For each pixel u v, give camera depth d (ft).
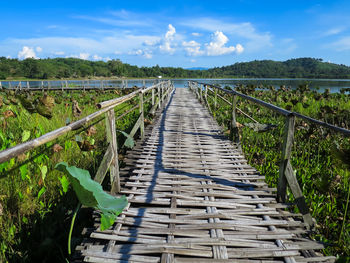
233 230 6.22
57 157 10.82
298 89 36.83
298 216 7.15
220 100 36.76
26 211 7.80
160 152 12.27
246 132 18.58
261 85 46.60
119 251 5.41
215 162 10.98
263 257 5.37
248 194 8.10
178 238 5.85
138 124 13.46
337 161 6.83
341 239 7.47
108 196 5.25
